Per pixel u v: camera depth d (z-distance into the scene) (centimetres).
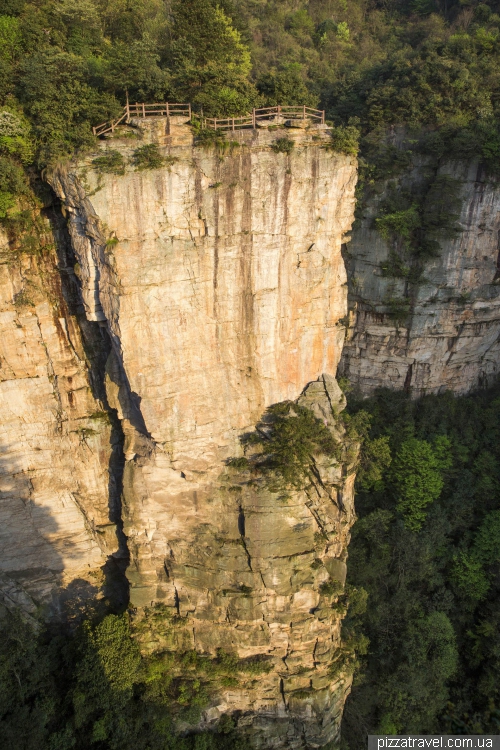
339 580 3119
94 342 2930
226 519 2978
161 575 3119
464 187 4112
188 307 2622
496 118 4112
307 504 2991
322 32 7206
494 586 3859
